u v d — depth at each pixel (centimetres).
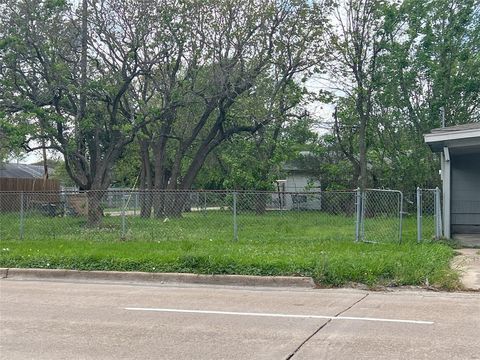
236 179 2973
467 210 1961
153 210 2248
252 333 674
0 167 3544
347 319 753
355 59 2789
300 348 609
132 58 2156
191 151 3478
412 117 3012
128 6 2108
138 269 1149
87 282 1114
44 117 2088
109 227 1873
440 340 642
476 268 1159
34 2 2041
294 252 1249
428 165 3034
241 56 2433
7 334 671
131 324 725
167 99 2334
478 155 1953
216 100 2573
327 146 3588
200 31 2348
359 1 2738
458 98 2948
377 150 3191
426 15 2836
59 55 2095
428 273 1041
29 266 1206
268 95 2664
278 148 3009
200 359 570
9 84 2111
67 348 611
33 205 2333
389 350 601
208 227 1838
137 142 3078
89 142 2528
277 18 2497
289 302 886
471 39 2867
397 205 1978
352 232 1678
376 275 1048
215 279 1079
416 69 2895
